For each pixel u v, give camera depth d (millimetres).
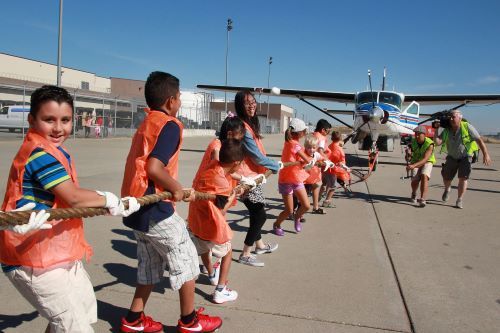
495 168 16391
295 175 5316
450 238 5621
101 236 5176
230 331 2990
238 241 5262
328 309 3391
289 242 5277
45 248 2014
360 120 15461
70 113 2080
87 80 57094
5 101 29391
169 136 2545
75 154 15406
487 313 3406
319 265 4430
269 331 3012
